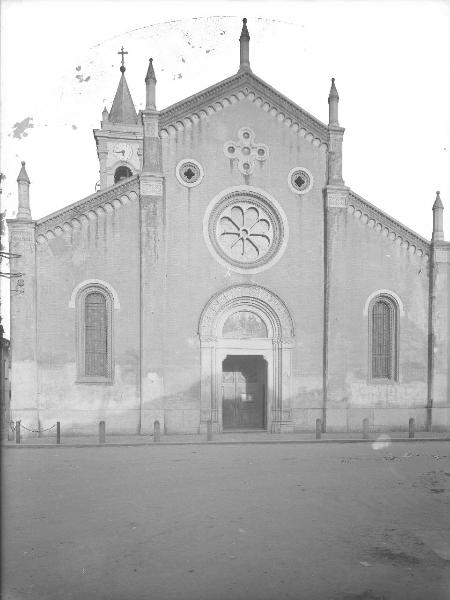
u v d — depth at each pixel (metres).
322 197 24.55
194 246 23.34
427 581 8.38
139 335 22.70
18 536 10.27
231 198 23.98
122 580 8.35
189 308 23.17
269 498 13.12
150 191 22.78
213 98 23.75
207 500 12.88
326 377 23.78
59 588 8.08
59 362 22.16
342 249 24.27
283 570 8.75
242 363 25.73
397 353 24.88
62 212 22.33
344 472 16.20
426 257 25.42
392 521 11.37
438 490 14.05
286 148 24.38
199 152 23.59
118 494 13.39
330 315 23.98
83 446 20.05
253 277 23.83
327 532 10.62
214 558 9.23
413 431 22.77
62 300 22.33
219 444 20.84
